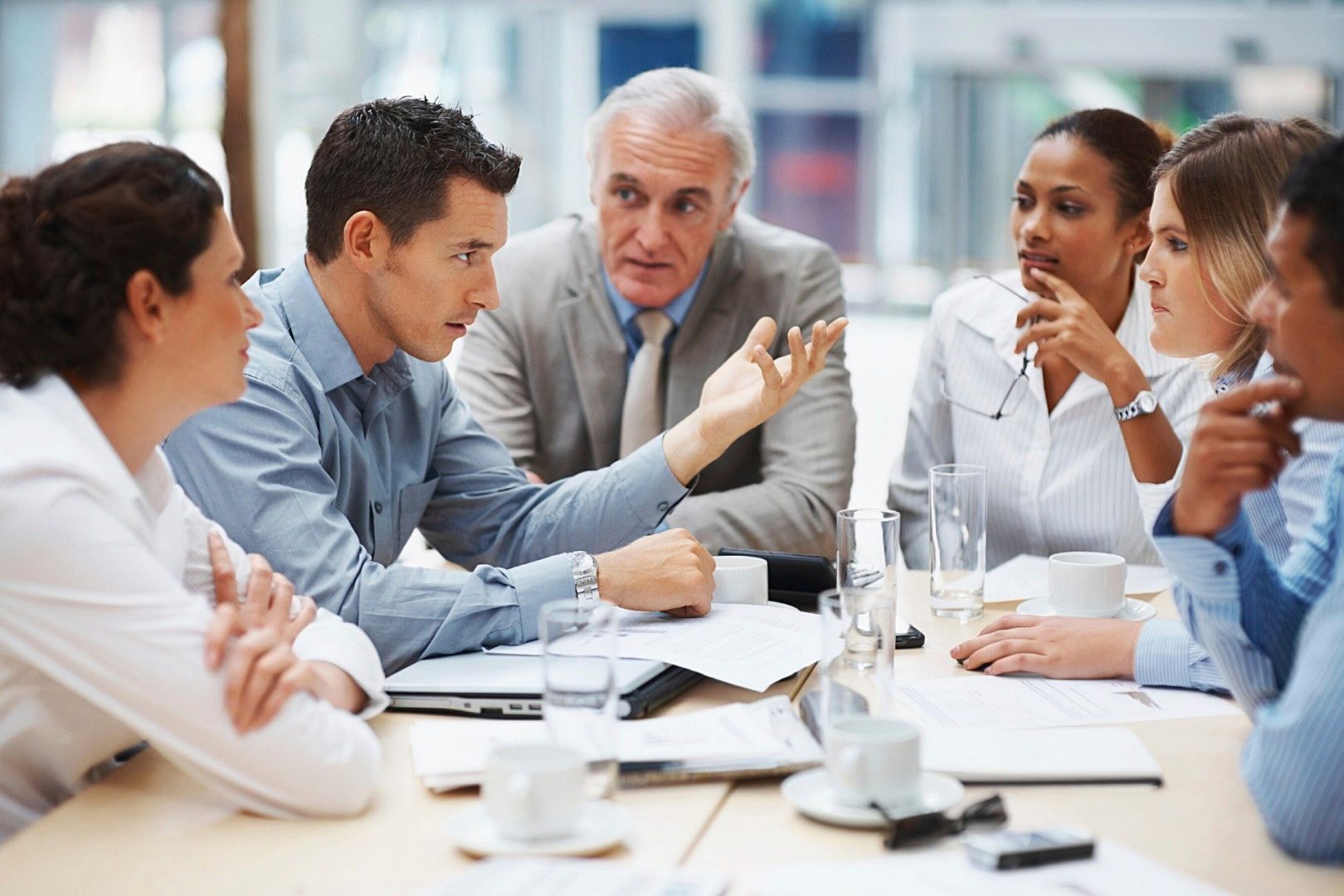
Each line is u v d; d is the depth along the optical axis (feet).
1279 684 4.42
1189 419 7.64
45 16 29.19
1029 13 25.13
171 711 4.02
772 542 8.14
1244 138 6.42
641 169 8.14
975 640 5.41
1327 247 3.69
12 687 4.21
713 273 8.66
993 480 8.07
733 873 3.61
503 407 8.79
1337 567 3.92
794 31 28.07
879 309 27.78
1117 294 7.84
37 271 4.19
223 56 15.75
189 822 4.02
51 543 3.99
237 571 5.07
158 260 4.25
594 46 28.99
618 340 8.72
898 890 3.41
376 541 6.69
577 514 6.73
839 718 4.05
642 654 5.09
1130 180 7.56
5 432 4.11
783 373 6.48
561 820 3.76
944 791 4.01
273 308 6.21
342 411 6.39
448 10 28.43
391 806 4.12
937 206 26.45
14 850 3.84
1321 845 3.66
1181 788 4.17
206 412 5.73
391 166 5.91
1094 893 3.40
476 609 5.50
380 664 5.00
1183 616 4.53
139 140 4.43
